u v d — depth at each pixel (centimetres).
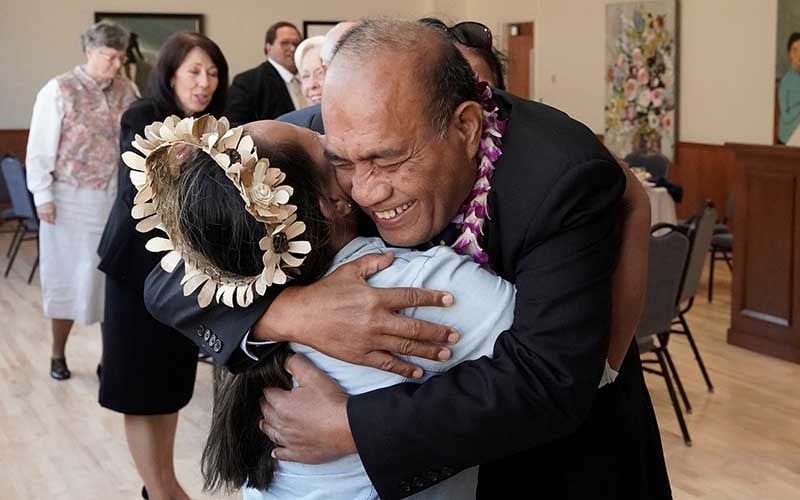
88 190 500
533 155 133
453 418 124
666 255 411
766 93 860
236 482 141
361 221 141
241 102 540
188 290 129
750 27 872
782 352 546
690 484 388
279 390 134
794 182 531
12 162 774
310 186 128
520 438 126
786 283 542
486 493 155
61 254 506
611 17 1030
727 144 564
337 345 126
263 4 1247
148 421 328
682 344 582
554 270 128
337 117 122
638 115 1009
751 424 451
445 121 124
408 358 129
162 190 128
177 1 1205
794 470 400
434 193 127
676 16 951
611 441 153
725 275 789
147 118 332
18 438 448
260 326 131
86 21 1159
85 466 415
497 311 130
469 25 173
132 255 306
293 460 131
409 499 133
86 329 638
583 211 130
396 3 1316
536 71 1162
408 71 121
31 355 584
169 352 319
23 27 1132
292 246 125
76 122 495
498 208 134
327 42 209
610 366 147
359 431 125
